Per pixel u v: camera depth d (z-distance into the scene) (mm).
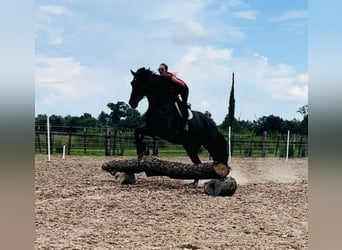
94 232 5062
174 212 6285
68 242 4582
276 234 5254
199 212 6355
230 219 5988
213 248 4594
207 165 7805
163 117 8305
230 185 7695
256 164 14781
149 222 5660
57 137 16141
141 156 8398
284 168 13383
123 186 8305
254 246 4688
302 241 4945
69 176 9430
